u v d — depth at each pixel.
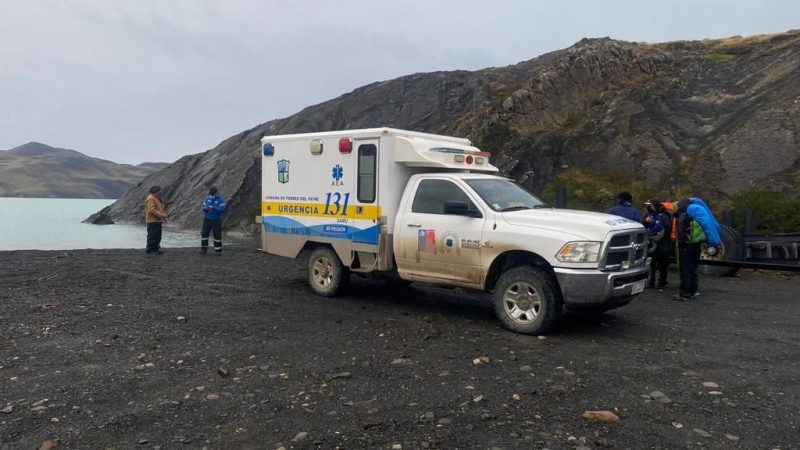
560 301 6.95
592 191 18.89
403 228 8.35
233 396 4.84
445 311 8.51
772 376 5.46
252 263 13.72
